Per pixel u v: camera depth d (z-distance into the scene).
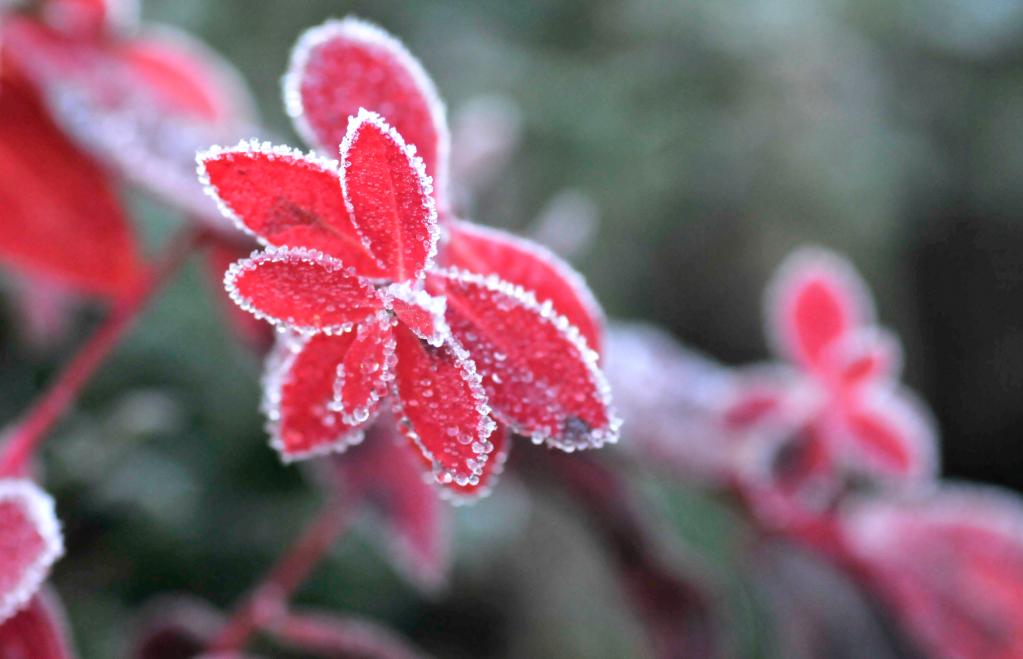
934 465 0.44
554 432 0.29
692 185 1.20
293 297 0.28
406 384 0.28
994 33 1.45
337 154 0.30
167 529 0.70
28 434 0.35
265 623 0.38
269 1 0.98
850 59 1.34
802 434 0.42
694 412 0.41
